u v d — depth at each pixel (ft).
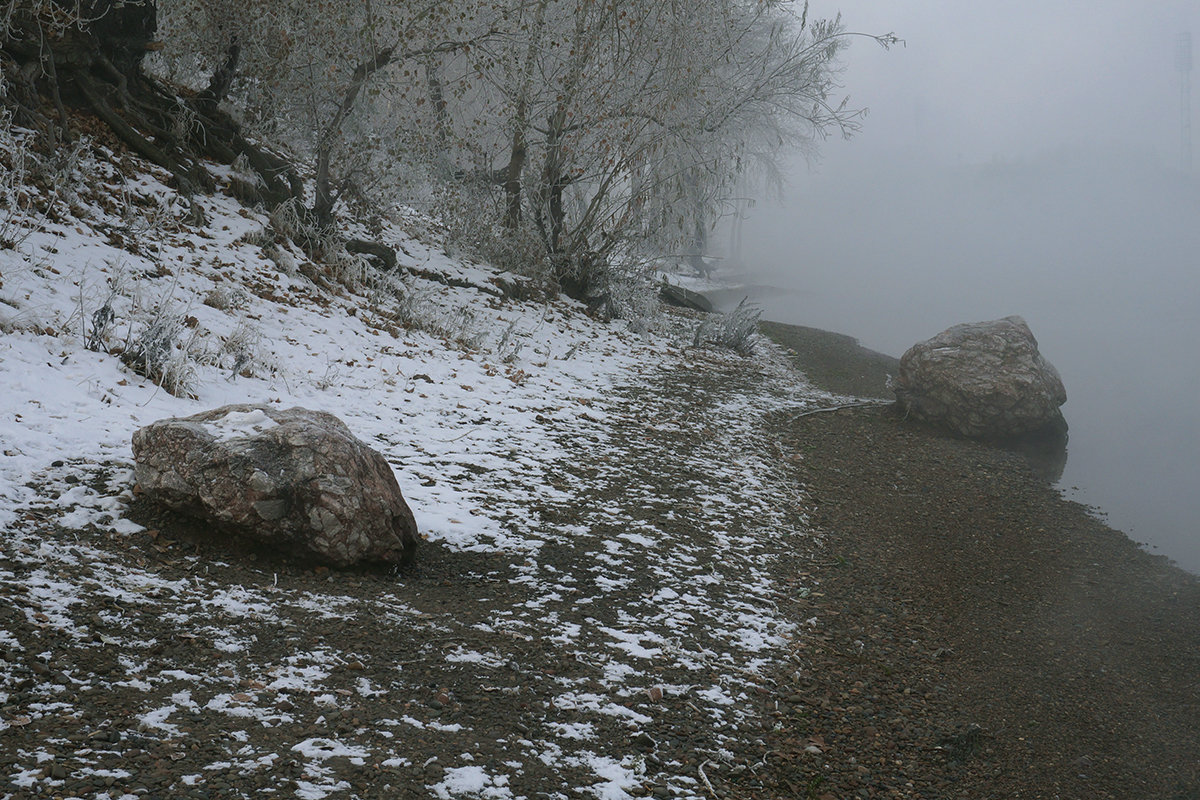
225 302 34.53
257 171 50.29
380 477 19.25
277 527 17.53
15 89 38.93
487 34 50.39
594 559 21.35
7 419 20.71
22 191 33.68
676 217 61.72
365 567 18.35
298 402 28.37
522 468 27.35
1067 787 14.60
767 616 20.11
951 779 14.33
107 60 44.57
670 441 34.76
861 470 35.91
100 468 19.76
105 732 10.66
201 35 50.70
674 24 55.06
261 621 14.89
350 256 47.06
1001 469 38.47
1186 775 15.48
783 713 15.55
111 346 26.96
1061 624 22.62
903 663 18.95
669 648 17.13
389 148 51.62
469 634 16.05
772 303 104.42
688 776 12.68
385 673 13.87
